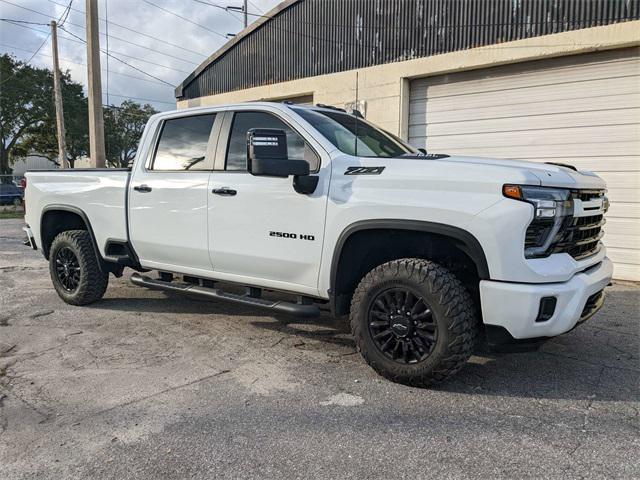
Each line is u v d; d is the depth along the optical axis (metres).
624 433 2.86
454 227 3.14
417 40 8.96
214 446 2.73
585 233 3.53
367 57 9.76
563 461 2.57
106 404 3.23
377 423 2.98
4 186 29.28
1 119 44.28
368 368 3.83
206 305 5.70
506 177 3.06
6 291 6.44
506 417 3.05
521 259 3.00
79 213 5.39
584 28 7.14
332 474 2.48
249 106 4.27
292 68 11.32
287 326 4.93
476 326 3.29
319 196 3.68
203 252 4.39
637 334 4.68
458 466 2.53
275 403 3.24
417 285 3.27
